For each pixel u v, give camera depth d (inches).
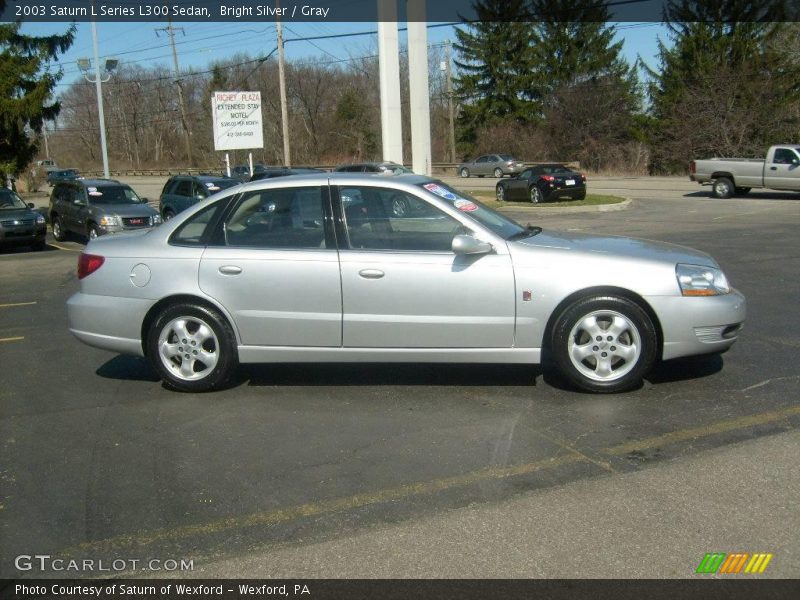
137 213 746.8
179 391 246.2
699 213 853.8
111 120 3535.9
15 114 1128.2
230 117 1146.0
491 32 2314.2
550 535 149.5
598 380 227.1
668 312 222.2
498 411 219.3
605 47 2164.1
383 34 1026.1
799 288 389.4
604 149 1924.2
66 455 197.2
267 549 148.3
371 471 181.9
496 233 230.7
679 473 174.7
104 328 244.8
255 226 238.4
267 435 207.2
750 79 1620.3
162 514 163.8
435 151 2662.4
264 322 234.2
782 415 208.5
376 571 139.3
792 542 144.6
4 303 434.6
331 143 2822.3
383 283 226.7
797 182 977.5
